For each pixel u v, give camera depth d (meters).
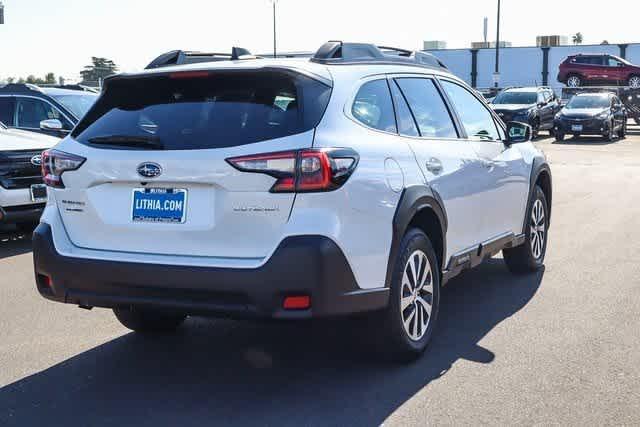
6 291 6.69
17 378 4.54
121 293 4.17
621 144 26.53
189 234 4.04
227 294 3.93
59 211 4.45
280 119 4.01
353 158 4.08
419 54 5.57
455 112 5.57
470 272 7.22
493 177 5.87
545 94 31.06
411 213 4.50
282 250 3.84
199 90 4.27
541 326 5.41
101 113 4.50
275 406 4.05
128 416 3.96
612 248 8.15
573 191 13.31
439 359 4.74
